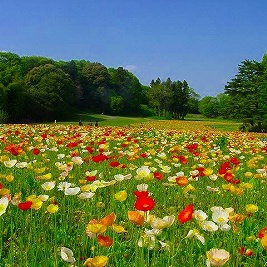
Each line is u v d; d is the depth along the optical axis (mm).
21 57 127188
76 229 5004
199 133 22438
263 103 58281
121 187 6664
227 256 2795
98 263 2809
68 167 6117
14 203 4605
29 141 13883
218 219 3988
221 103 150250
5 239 4738
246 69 62156
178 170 8641
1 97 78938
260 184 7211
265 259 4176
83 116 102188
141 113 141500
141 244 3588
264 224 5195
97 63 133250
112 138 13906
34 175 7125
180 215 3400
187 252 4125
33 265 3773
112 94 132125
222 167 6625
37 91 91062
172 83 145875
